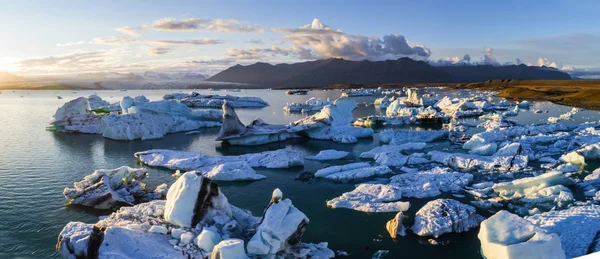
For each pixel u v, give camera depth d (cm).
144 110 5712
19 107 10988
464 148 4378
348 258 1850
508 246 1529
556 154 3925
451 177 3059
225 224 1806
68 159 4022
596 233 1845
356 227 2209
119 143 4981
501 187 2714
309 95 19175
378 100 10850
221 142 4975
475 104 8981
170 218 1805
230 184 3097
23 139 5250
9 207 2528
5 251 1912
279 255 1639
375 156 3888
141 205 2106
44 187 2995
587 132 4800
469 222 2144
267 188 2991
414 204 2561
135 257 1523
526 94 13038
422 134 4994
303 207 2558
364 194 2712
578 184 2822
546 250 1500
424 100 10625
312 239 2059
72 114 6066
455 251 1908
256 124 5359
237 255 1519
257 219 2009
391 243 2002
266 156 3800
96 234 1602
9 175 3366
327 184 3078
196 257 1558
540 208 2430
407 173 3269
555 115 7469
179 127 6009
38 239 2056
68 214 2414
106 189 2572
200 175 1883
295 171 3500
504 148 3784
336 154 4041
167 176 3347
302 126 5175
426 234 2069
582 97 10381
